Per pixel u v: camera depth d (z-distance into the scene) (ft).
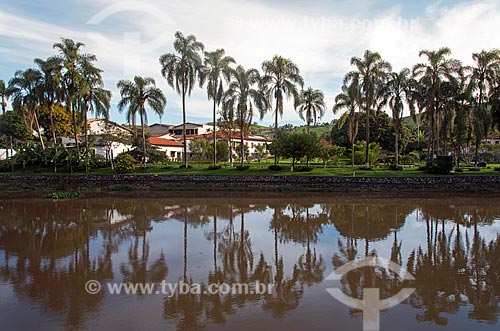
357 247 44.45
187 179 121.49
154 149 170.40
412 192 102.53
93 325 24.38
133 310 26.71
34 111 148.87
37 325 24.47
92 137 170.19
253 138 236.63
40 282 32.78
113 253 42.24
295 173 123.65
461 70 116.26
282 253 41.98
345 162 164.66
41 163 147.02
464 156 179.42
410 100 121.90
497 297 29.09
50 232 53.67
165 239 49.06
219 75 129.90
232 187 113.70
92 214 69.87
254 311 26.48
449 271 35.45
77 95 134.31
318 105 151.23
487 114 118.52
